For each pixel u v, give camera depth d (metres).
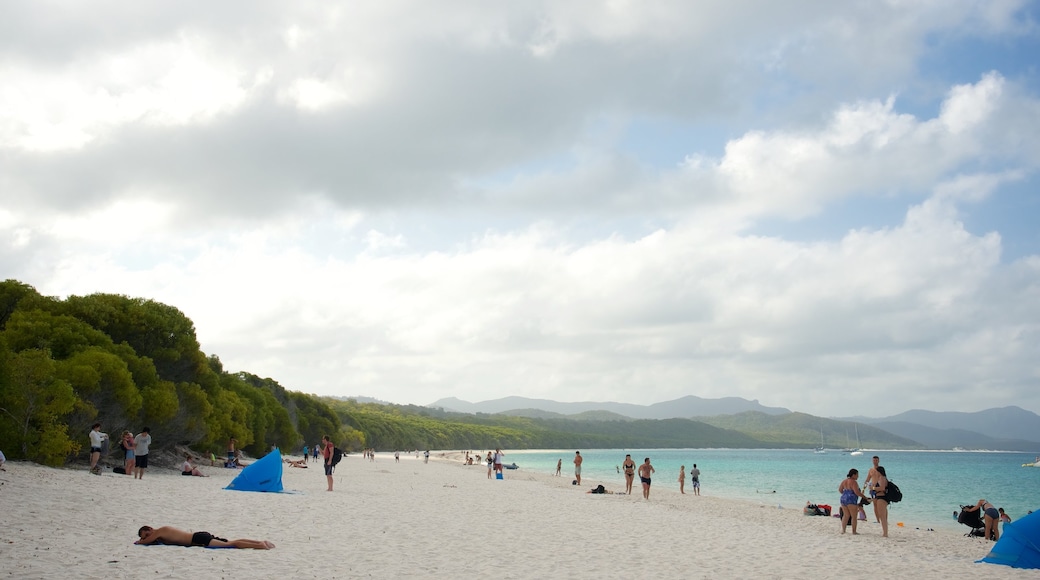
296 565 12.14
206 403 45.22
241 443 55.94
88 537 13.22
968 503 48.91
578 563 13.99
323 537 15.79
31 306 39.69
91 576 10.02
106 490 21.56
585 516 24.20
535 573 12.66
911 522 34.38
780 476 88.06
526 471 85.62
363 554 13.77
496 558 14.16
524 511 25.11
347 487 33.75
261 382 98.00
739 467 127.50
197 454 50.81
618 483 60.16
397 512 22.30
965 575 14.39
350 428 138.62
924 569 14.94
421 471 62.50
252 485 26.64
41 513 15.52
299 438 84.88
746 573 13.55
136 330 44.31
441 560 13.57
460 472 65.75
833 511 36.84
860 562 15.53
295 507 21.70
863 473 101.12
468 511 24.05
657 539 18.36
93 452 26.91
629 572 13.18
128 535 13.84
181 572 10.80
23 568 10.16
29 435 27.73
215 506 20.36
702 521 24.05
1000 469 132.12
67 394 29.31
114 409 35.03
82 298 42.66
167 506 19.33
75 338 36.47
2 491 18.08
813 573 13.85
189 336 48.69
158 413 38.34
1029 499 53.69
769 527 22.88
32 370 28.56
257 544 13.52
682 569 13.74
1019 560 15.70
